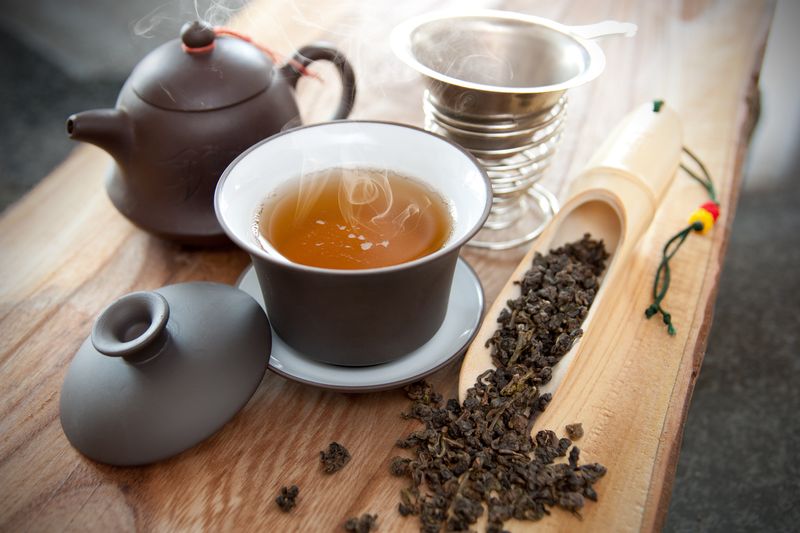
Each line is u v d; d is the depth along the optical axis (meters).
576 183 0.42
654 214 0.41
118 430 0.32
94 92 0.98
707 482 0.56
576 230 0.42
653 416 0.35
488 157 0.41
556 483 0.33
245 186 0.35
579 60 0.40
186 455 0.34
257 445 0.34
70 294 0.40
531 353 0.36
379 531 0.32
